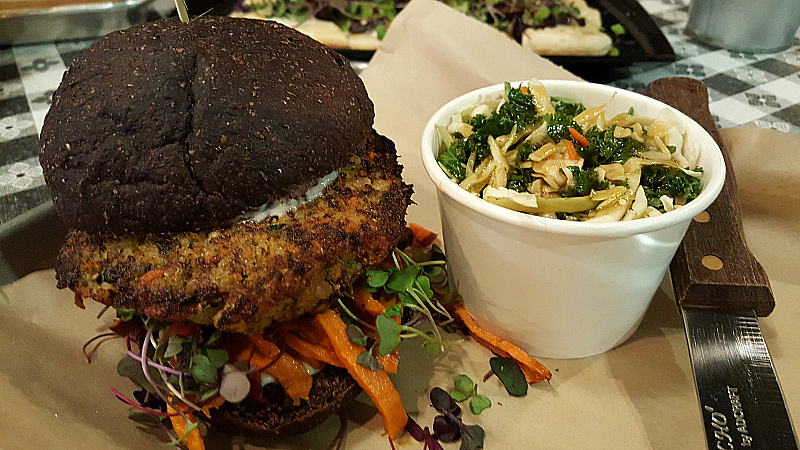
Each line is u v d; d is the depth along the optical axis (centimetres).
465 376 24
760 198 30
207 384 21
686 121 25
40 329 24
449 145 25
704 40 44
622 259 21
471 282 24
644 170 23
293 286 20
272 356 21
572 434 22
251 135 20
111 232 20
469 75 35
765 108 36
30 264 26
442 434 22
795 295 26
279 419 21
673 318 26
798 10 40
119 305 20
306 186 21
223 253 20
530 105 26
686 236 24
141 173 19
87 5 41
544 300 23
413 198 32
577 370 24
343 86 22
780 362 24
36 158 32
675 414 23
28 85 38
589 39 40
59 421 21
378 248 21
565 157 23
